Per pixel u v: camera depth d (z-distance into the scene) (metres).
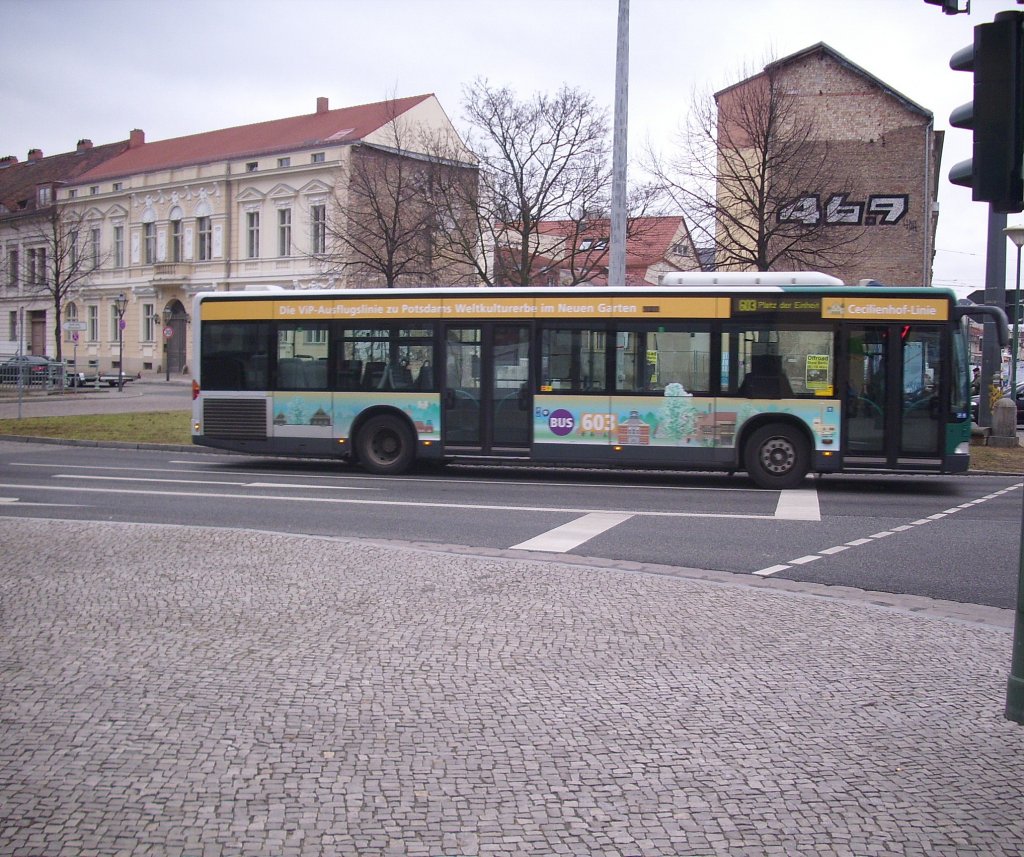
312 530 11.44
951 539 11.27
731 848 3.81
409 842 3.82
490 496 14.62
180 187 61.31
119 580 8.16
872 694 5.64
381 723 5.06
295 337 17.83
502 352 16.89
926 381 15.59
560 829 3.95
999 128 5.00
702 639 6.71
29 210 72.00
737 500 14.45
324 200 54.00
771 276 16.30
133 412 31.69
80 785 4.25
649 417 16.25
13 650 6.19
